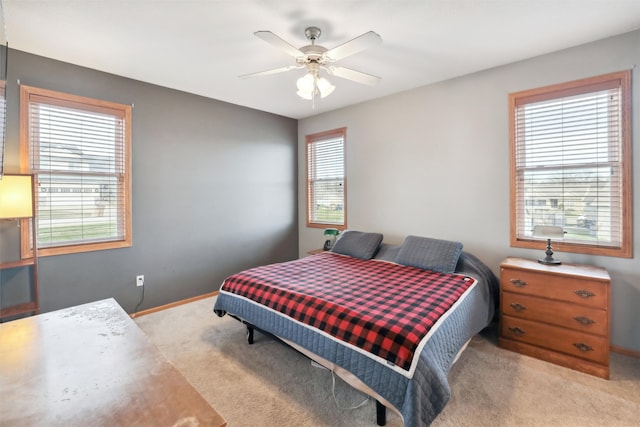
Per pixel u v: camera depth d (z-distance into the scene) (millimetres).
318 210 4691
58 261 2762
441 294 2176
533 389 1987
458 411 1784
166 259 3461
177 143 3508
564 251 2645
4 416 859
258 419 1751
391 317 1767
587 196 2576
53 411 881
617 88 2406
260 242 4406
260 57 2684
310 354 1959
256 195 4344
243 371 2229
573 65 2557
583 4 1964
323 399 1920
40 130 2654
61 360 1148
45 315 1557
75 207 2867
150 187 3311
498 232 3002
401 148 3664
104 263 3023
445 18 2109
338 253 3664
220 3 1925
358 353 1652
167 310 3391
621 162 2400
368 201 4016
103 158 3008
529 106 2816
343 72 2295
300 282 2465
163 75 3062
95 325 1451
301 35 2309
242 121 4148
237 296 2479
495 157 2994
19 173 2455
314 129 4648
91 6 1942
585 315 2174
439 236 3402
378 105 3854
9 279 2533
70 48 2498
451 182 3287
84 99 2850
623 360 2320
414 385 1429
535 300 2379
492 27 2232
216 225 3904
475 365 2275
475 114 3096
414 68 2961
